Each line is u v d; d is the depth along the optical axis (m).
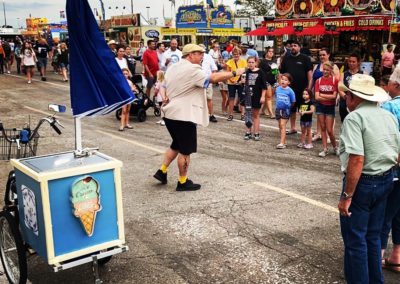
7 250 3.90
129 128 10.51
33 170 3.32
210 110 11.12
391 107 3.77
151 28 42.59
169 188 6.25
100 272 4.08
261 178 6.64
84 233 3.44
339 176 6.73
